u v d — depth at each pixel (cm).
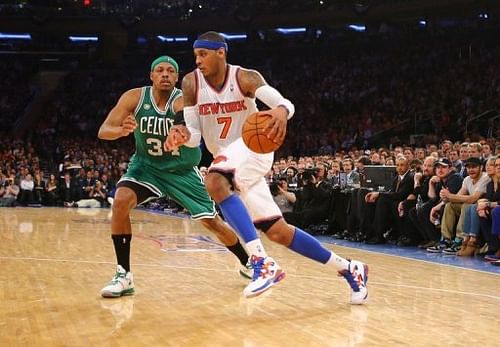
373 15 2256
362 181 879
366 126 1905
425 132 1711
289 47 2547
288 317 360
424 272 561
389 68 2200
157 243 768
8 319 349
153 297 420
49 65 2788
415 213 785
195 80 388
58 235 858
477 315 369
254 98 386
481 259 668
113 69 2739
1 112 2558
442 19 2280
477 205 672
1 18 2533
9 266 559
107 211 1489
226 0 2522
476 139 1264
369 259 662
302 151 1942
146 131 446
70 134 2453
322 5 2342
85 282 477
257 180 376
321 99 2244
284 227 381
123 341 303
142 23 2577
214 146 396
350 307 390
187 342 302
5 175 1805
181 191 464
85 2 2561
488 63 1900
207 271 539
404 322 348
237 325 339
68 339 305
